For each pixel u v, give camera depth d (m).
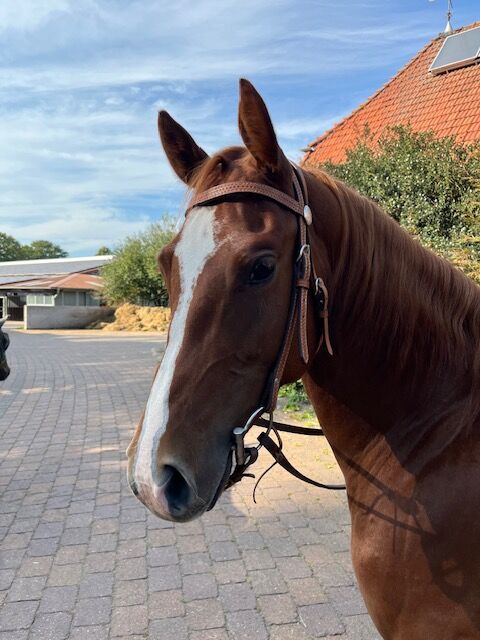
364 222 1.44
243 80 1.22
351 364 1.45
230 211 1.22
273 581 2.92
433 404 1.41
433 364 1.43
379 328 1.42
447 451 1.35
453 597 1.27
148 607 2.71
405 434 1.42
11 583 2.96
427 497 1.32
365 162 7.34
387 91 11.45
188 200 1.35
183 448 1.13
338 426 1.53
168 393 1.16
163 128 1.52
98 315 30.08
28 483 4.55
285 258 1.23
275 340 1.22
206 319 1.18
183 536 3.49
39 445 5.74
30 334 24.75
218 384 1.17
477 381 1.41
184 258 1.23
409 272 1.46
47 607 2.73
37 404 8.07
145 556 3.24
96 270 39.56
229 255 1.17
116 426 6.55
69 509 3.99
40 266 45.97
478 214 5.63
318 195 1.38
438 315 1.45
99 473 4.79
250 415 1.23
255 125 1.23
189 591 2.84
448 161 6.58
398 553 1.33
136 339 21.12
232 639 2.44
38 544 3.43
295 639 2.43
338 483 4.29
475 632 1.27
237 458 1.20
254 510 3.85
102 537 3.51
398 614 1.36
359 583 1.47
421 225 6.55
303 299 1.25
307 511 3.81
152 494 1.09
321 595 2.77
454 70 10.32
